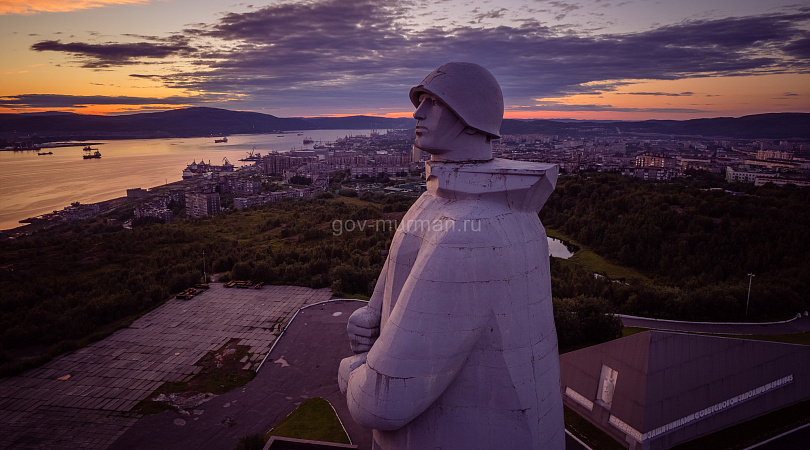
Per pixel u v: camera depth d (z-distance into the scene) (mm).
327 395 25750
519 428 7375
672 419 18641
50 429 22703
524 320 7512
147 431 22672
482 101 8086
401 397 6816
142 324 34906
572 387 21734
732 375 19438
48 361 29375
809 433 19453
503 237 7367
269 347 31344
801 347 20562
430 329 6867
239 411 24422
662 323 34938
